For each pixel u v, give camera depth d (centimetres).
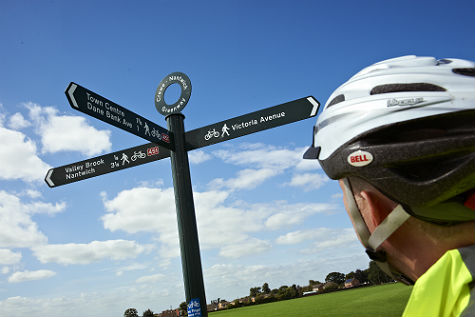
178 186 501
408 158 70
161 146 490
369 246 81
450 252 67
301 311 1348
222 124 504
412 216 74
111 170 527
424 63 84
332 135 80
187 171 510
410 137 74
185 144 523
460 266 65
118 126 405
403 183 70
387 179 71
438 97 73
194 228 492
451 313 64
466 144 67
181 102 529
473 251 65
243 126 488
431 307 66
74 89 357
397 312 970
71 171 538
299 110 460
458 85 75
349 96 83
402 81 78
